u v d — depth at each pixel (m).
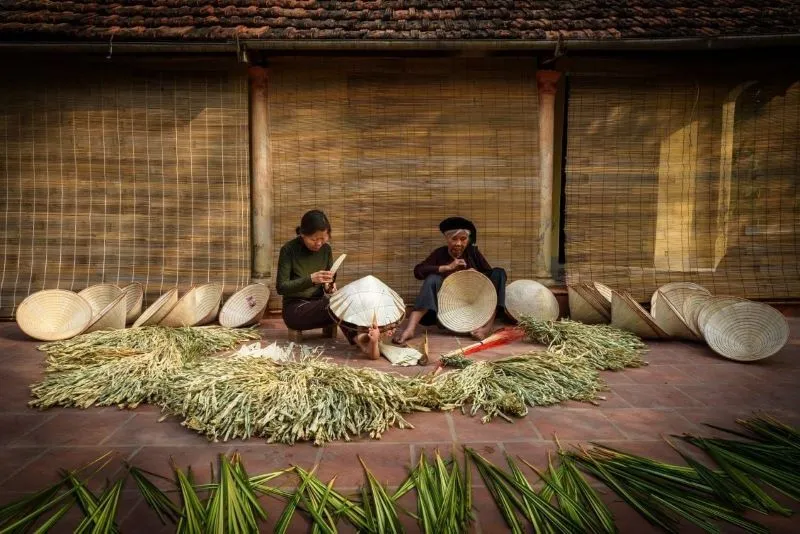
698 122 5.99
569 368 3.72
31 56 5.68
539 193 5.97
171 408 3.16
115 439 2.84
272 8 5.94
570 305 5.58
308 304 4.65
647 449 2.74
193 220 5.86
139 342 4.30
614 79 5.93
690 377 3.92
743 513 2.19
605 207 6.01
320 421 2.83
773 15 5.91
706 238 6.06
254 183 5.84
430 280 5.08
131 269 5.88
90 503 2.20
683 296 5.44
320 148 5.87
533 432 2.94
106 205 5.84
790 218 6.03
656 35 5.54
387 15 5.91
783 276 6.04
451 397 3.30
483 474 2.45
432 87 5.88
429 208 5.95
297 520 2.12
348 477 2.45
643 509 2.18
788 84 5.94
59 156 5.79
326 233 4.50
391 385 3.20
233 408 2.94
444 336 5.14
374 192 5.92
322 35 5.43
